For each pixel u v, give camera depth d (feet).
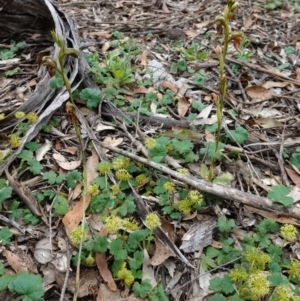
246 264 1.24
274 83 2.13
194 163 1.62
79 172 1.50
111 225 1.21
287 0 3.13
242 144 1.71
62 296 1.14
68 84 1.19
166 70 2.19
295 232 1.23
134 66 2.18
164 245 1.31
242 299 1.14
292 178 1.59
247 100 2.01
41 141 1.66
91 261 1.22
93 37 2.47
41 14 2.22
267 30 2.71
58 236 1.33
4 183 1.41
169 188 1.38
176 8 3.00
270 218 1.40
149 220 1.23
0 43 2.29
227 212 1.44
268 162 1.65
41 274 1.24
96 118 1.78
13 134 1.62
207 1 3.06
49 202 1.44
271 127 1.84
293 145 1.72
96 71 1.95
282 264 1.27
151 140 1.51
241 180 1.58
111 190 1.45
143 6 2.99
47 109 1.67
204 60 2.29
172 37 2.52
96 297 1.19
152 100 1.90
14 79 2.01
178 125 1.78
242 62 2.19
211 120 1.79
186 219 1.41
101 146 1.59
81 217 1.36
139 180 1.47
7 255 1.25
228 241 1.33
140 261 1.24
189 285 1.24
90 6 2.98
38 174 1.52
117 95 1.90
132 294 1.19
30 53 2.19
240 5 3.03
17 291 1.11
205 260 1.29
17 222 1.36
